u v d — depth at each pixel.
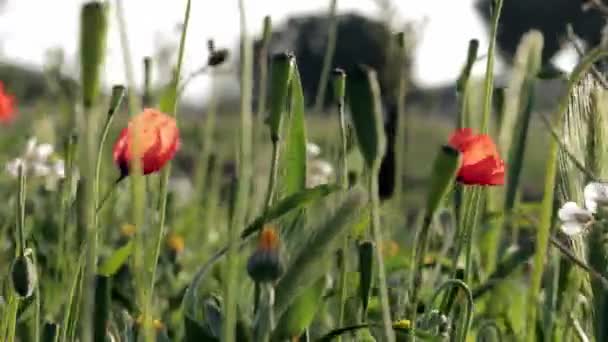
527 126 2.84
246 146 1.61
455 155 1.88
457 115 2.89
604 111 2.31
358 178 2.99
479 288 2.73
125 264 3.17
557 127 2.05
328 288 2.85
